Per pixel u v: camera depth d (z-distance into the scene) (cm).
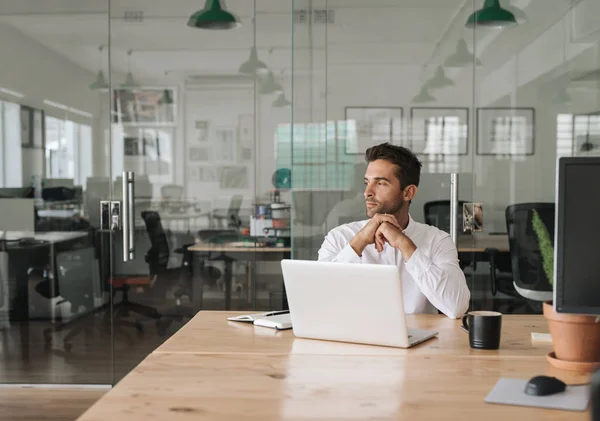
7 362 457
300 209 421
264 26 448
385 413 140
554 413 138
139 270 451
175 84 450
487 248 418
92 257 452
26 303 456
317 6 420
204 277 450
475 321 196
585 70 413
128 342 452
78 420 136
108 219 452
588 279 166
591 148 414
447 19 418
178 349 197
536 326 229
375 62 418
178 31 448
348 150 419
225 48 450
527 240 417
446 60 418
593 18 412
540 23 415
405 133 418
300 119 420
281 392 154
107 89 451
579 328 171
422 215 420
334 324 205
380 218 250
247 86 449
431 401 147
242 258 449
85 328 453
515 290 417
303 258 421
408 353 191
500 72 417
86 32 451
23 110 455
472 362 181
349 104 419
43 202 455
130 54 450
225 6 449
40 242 455
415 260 244
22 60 454
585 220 165
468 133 417
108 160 452
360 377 167
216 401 148
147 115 450
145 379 165
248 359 185
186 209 451
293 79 421
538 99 416
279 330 225
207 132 450
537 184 416
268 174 450
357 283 198
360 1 418
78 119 453
